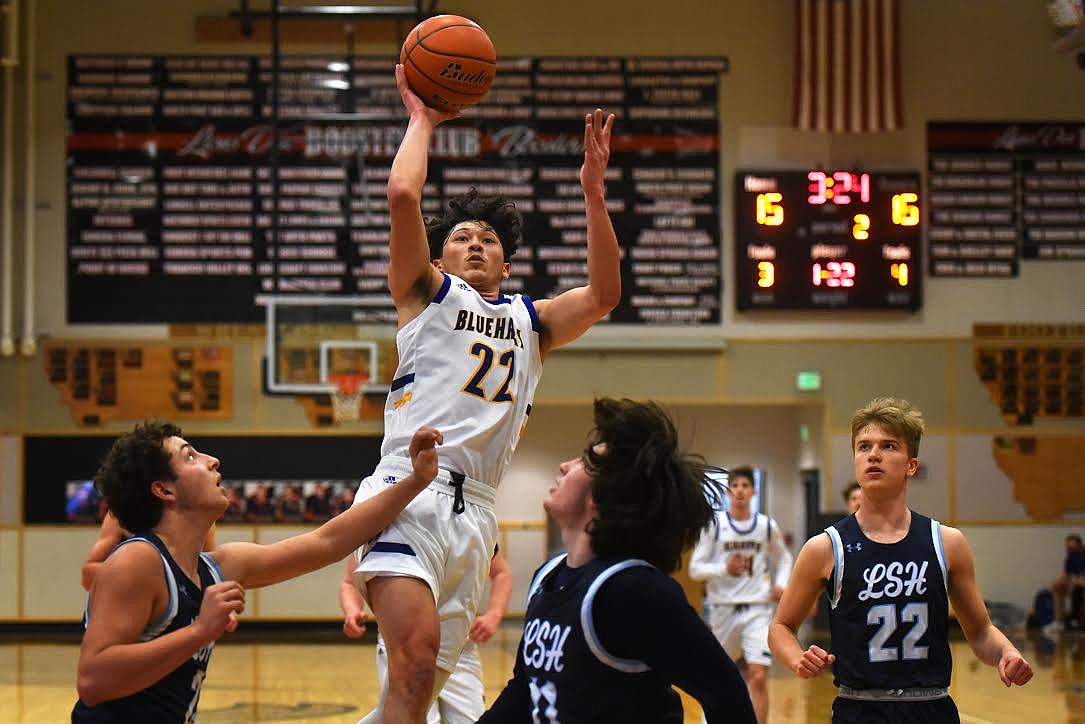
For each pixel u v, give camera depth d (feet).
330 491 43.42
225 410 43.37
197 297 43.34
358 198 43.24
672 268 43.96
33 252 43.14
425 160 11.12
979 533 44.27
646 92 44.09
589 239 11.68
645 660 7.65
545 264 43.47
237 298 43.34
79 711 9.05
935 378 44.34
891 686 11.83
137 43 43.70
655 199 43.98
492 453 11.08
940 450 44.29
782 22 44.52
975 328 44.39
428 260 11.07
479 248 11.68
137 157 43.39
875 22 43.37
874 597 11.97
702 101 44.11
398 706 10.11
